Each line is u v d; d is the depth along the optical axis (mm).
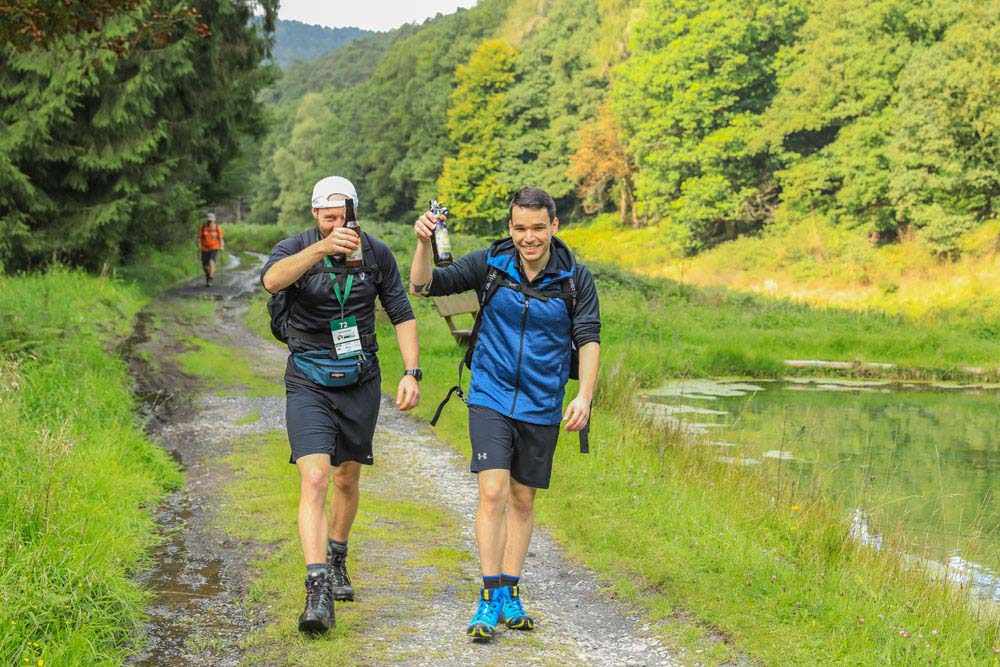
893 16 54812
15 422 7242
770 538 6637
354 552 6148
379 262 4867
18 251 20797
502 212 85875
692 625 4887
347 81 192625
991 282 42250
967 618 5117
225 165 31312
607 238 74812
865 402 16578
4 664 4043
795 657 4391
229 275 30469
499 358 4676
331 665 4316
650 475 8156
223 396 11984
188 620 4953
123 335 15250
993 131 45219
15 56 19188
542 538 6629
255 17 28406
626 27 81688
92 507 6105
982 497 9219
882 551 6418
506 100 87625
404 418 11219
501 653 4520
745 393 17219
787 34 63906
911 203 48500
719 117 64812
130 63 20766
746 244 58094
